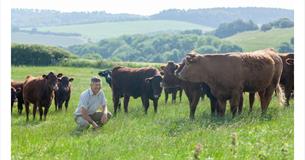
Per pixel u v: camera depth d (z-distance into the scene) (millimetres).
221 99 16266
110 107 21438
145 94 18906
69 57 57438
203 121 14234
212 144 10672
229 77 16109
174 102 22984
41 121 17094
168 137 11844
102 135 12289
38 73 43625
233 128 12648
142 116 16844
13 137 12359
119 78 19625
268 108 17406
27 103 18000
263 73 16625
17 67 51156
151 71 19188
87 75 42875
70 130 13727
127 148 10617
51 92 17609
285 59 19781
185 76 16359
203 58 16328
